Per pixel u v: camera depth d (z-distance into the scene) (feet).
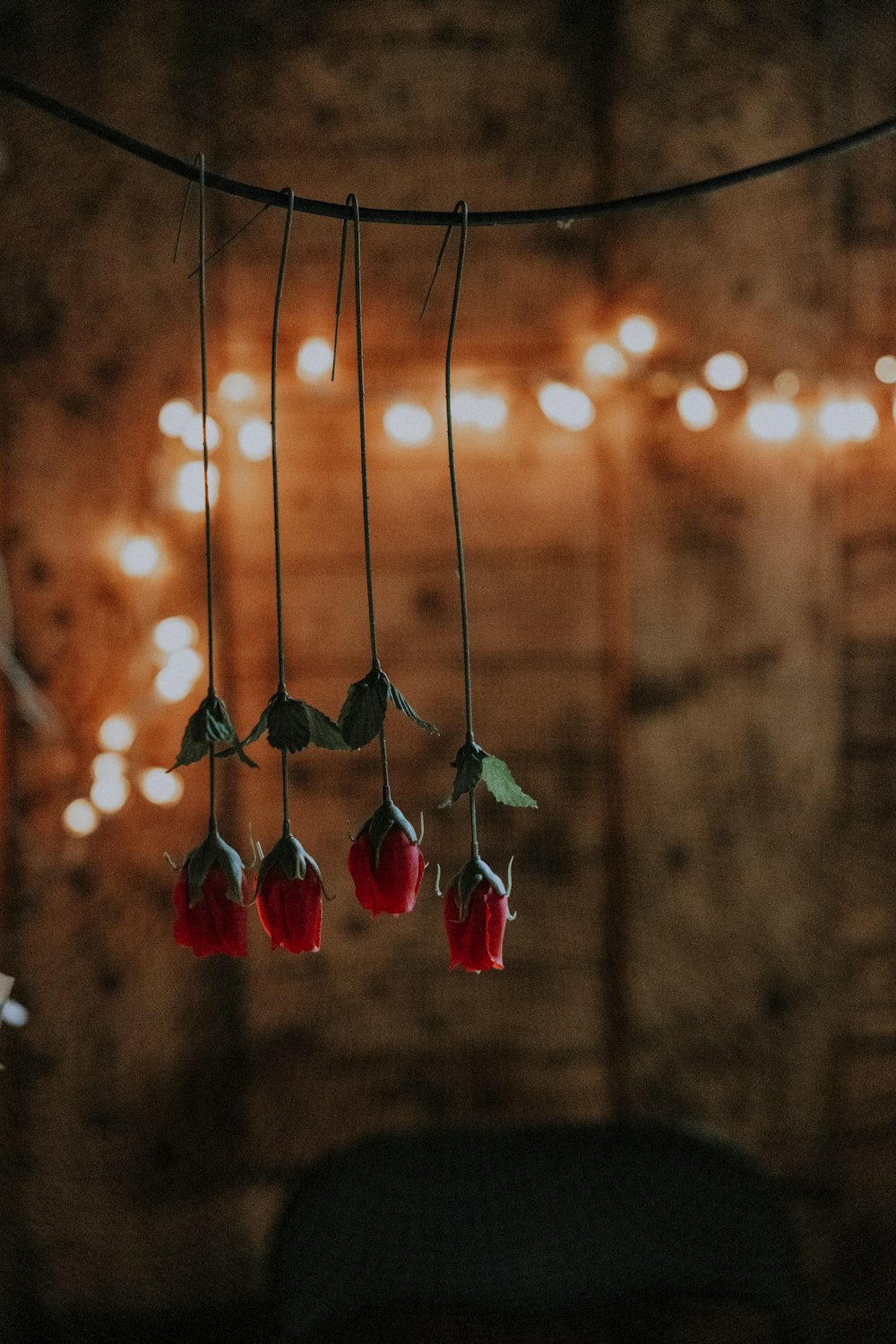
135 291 5.03
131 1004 5.22
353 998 5.34
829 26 5.15
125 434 5.07
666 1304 5.43
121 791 5.06
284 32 5.03
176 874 5.21
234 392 5.05
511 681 5.29
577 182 5.13
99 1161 5.24
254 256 5.06
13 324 4.99
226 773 5.19
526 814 5.32
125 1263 5.27
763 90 5.15
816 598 5.34
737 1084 5.45
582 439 5.24
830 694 5.38
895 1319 5.46
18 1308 5.19
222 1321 5.31
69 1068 5.20
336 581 5.21
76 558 5.08
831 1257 5.48
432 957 5.34
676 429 5.24
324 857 5.25
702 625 5.31
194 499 5.05
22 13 4.92
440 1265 3.88
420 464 5.21
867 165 5.22
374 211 2.74
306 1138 5.35
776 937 5.43
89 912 5.17
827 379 5.23
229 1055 5.29
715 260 5.18
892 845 5.45
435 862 5.30
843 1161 5.49
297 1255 3.84
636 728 5.31
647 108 5.12
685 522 5.28
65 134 4.97
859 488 5.33
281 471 5.15
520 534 5.25
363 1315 3.86
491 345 5.17
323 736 2.69
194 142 5.01
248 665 5.18
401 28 5.06
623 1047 5.40
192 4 4.99
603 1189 3.94
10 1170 5.18
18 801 5.09
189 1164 5.29
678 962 5.40
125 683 5.12
